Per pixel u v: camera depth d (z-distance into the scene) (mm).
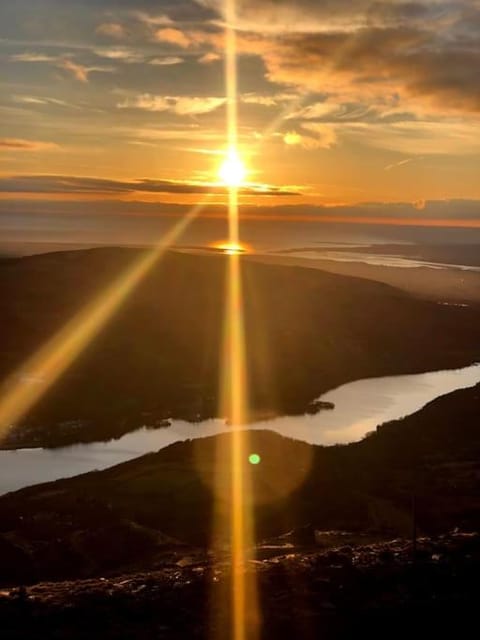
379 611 14281
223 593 15375
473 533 20766
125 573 22703
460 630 13633
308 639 13375
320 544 23469
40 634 13391
